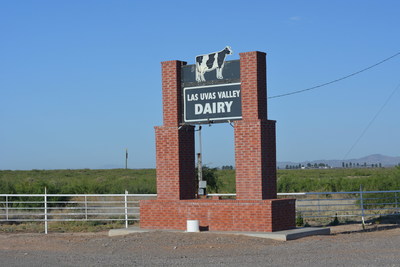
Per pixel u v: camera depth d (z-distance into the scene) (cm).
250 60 1931
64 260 1505
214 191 3309
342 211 2606
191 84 2052
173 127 2058
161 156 2086
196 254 1563
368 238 1859
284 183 4728
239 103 1958
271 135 1952
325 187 4441
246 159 1923
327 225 2417
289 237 1811
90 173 10181
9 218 2875
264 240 1781
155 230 2038
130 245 1766
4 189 3609
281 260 1410
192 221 1948
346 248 1602
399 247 1611
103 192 4241
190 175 2098
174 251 1628
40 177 8450
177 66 2067
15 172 10000
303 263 1352
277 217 1894
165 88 2083
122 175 9069
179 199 2048
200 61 2036
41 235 2206
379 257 1421
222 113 1988
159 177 2091
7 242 1967
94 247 1764
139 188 4606
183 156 2075
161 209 2073
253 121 1909
